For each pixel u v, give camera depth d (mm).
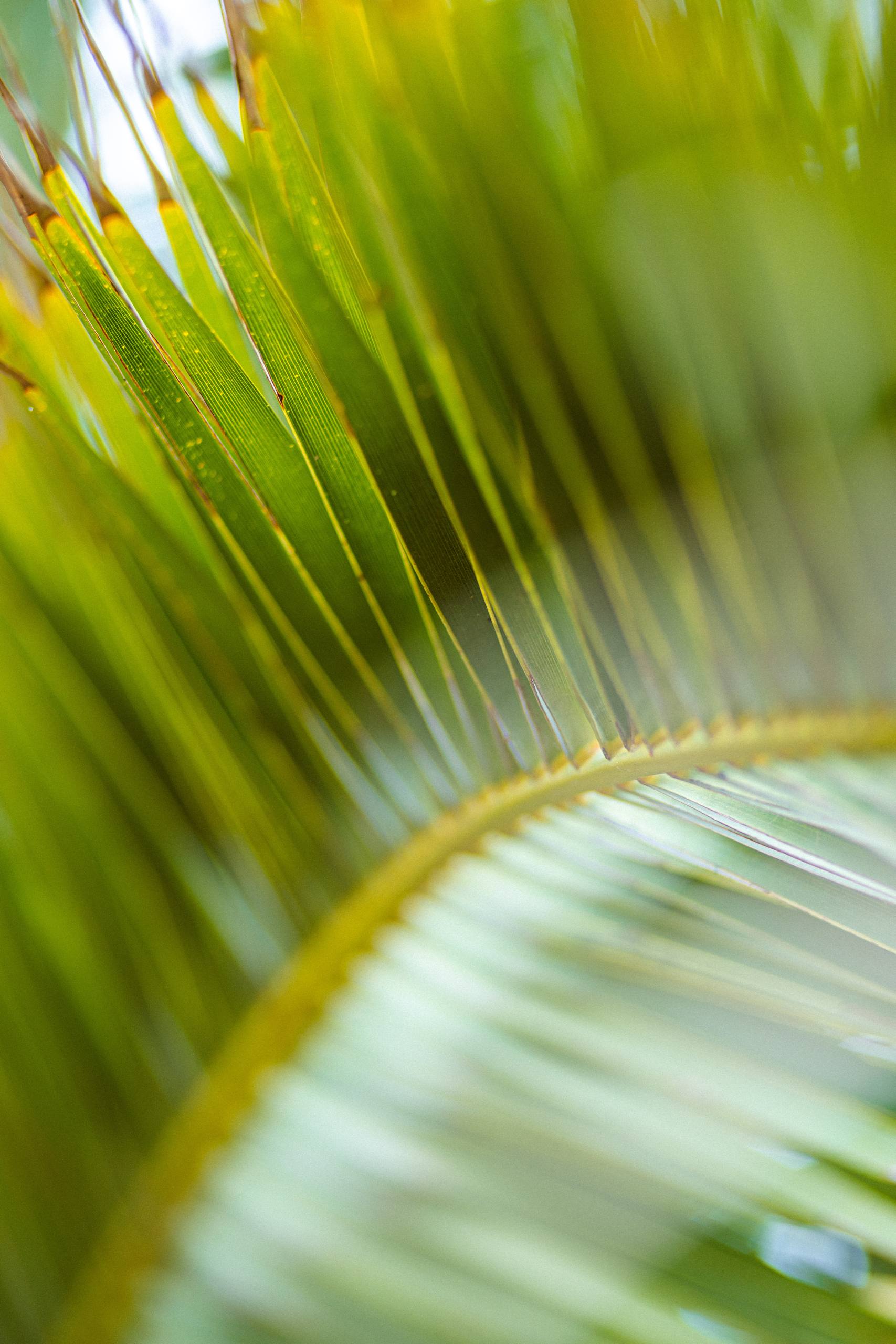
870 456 1402
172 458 1352
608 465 1372
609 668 1367
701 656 1377
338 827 1421
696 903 1352
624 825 1364
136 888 1453
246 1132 1391
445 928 1383
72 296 1325
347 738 1409
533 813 1382
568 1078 1326
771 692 1382
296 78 1313
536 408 1359
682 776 1367
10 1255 1425
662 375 1382
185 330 1327
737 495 1391
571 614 1363
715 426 1392
